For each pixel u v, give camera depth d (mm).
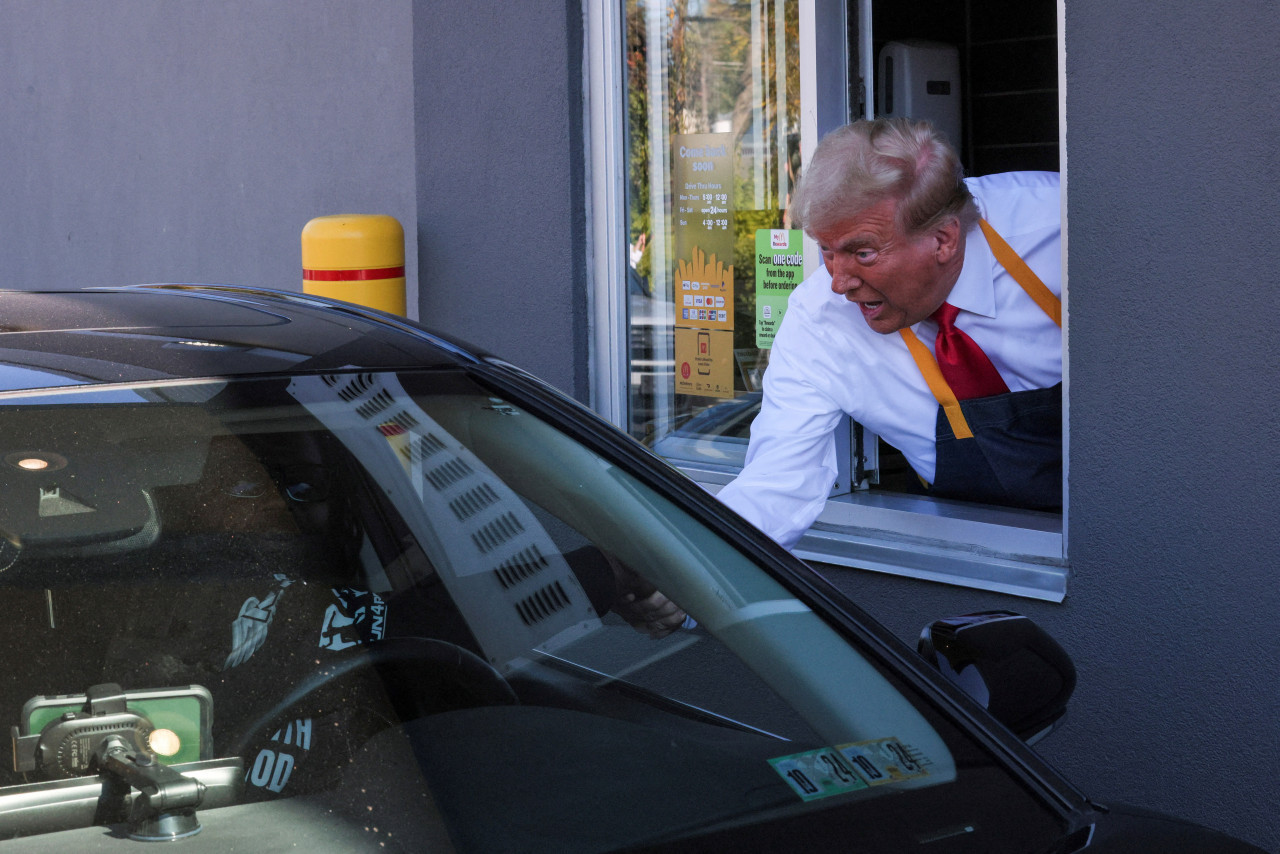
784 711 1563
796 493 2848
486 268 4375
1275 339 2621
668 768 1454
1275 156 2576
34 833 1231
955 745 1527
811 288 2930
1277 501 2658
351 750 1405
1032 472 3027
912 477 3648
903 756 1503
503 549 1653
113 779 1292
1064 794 1501
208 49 5738
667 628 1665
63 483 1471
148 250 6352
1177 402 2750
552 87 4078
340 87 5074
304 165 5309
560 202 4113
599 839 1343
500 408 1765
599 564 1682
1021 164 4742
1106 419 2848
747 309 3924
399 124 4855
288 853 1272
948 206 2619
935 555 3252
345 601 1545
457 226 4445
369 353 1767
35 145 7137
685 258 4055
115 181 6520
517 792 1399
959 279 2850
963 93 4793
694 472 4051
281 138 5395
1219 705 2787
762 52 3783
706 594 1688
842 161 2590
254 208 5625
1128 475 2834
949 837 1386
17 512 1454
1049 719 1741
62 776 1283
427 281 4578
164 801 1283
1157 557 2822
